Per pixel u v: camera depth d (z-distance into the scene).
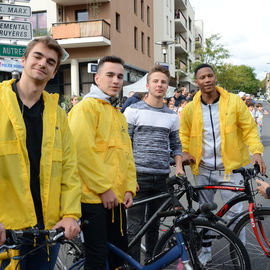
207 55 36.28
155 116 3.53
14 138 2.05
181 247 2.62
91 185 2.66
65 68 23.19
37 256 2.31
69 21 22.36
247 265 2.79
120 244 2.93
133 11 26.27
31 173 2.13
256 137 3.72
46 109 2.23
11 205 2.05
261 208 3.27
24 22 6.31
